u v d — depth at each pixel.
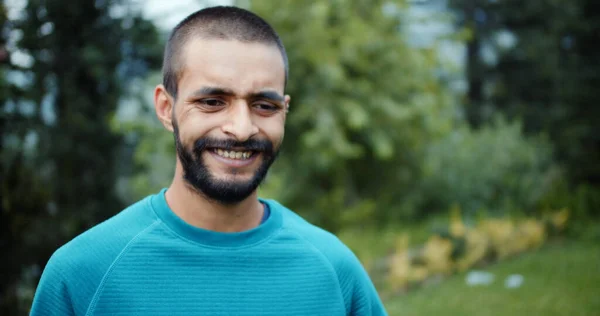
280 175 7.79
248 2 7.32
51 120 6.11
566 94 12.84
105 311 1.25
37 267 3.97
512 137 11.31
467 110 16.61
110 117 6.43
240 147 1.30
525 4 16.33
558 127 13.09
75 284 1.27
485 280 6.64
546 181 11.52
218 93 1.29
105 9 6.21
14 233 3.56
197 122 1.30
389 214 9.38
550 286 6.30
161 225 1.34
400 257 6.17
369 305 1.52
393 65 7.93
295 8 7.18
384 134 8.12
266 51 1.33
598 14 12.88
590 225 9.71
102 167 6.42
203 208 1.35
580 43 13.04
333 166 8.22
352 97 7.64
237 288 1.32
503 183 10.43
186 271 1.30
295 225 1.47
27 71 5.14
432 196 10.32
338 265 1.45
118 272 1.27
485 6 17.05
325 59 7.00
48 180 5.20
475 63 17.02
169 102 1.42
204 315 1.28
